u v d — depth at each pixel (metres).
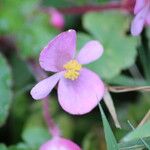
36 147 0.26
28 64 0.30
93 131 0.29
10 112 0.30
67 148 0.23
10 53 0.31
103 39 0.30
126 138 0.20
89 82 0.22
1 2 0.31
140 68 0.30
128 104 0.30
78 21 0.32
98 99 0.21
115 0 0.31
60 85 0.21
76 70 0.21
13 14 0.30
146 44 0.30
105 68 0.29
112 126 0.27
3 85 0.27
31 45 0.30
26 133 0.26
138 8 0.22
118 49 0.30
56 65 0.21
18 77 0.30
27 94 0.30
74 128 0.30
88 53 0.22
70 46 0.21
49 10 0.31
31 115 0.30
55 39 0.20
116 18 0.31
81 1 0.32
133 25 0.22
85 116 0.30
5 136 0.30
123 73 0.30
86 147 0.28
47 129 0.28
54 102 0.30
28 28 0.30
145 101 0.28
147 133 0.20
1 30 0.30
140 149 0.21
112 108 0.22
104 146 0.28
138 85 0.27
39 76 0.29
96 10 0.30
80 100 0.21
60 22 0.31
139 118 0.27
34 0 0.31
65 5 0.32
